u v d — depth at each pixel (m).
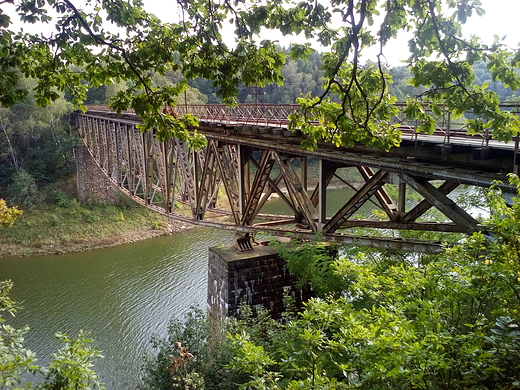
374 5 5.64
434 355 4.50
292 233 12.88
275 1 5.94
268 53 6.25
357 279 10.43
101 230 40.59
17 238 38.00
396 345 4.87
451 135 10.34
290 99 63.09
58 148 46.31
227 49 6.16
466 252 6.64
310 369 6.23
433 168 8.59
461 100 5.40
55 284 28.58
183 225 42.91
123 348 20.16
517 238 5.23
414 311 6.70
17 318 23.28
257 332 11.21
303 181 13.47
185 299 25.27
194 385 8.94
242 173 14.67
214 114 19.34
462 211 8.65
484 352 4.61
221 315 15.22
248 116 17.02
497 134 5.35
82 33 5.69
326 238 11.65
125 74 6.01
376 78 6.05
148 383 10.55
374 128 6.33
